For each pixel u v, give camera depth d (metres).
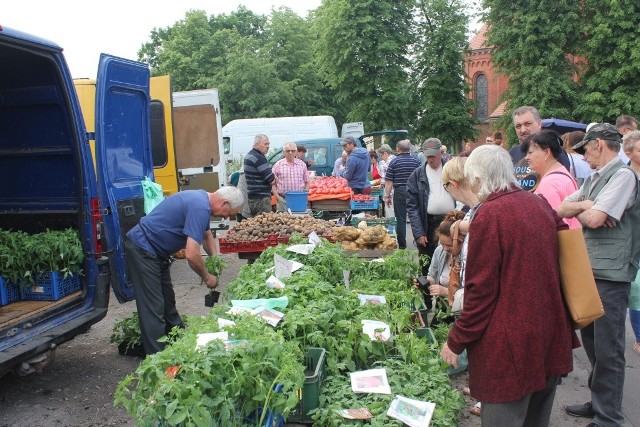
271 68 40.16
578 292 2.68
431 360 3.50
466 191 3.72
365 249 6.64
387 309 4.11
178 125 10.94
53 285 5.21
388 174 8.74
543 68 29.09
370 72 31.17
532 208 2.63
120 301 5.23
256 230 7.07
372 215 10.49
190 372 2.48
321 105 43.47
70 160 5.31
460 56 32.94
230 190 4.94
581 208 3.75
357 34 30.38
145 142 5.72
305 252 5.22
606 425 3.83
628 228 3.73
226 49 44.72
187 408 2.32
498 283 2.59
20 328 4.55
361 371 3.35
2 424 4.23
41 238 5.20
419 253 6.82
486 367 2.61
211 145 10.93
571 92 28.91
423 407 2.95
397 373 3.37
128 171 5.46
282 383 2.57
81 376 5.11
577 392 4.75
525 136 5.01
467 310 2.64
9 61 4.82
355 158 11.72
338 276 5.09
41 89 5.02
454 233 4.45
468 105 34.16
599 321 3.79
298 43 43.66
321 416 2.91
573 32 29.31
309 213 8.80
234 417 2.51
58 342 4.61
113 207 5.15
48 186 5.44
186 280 8.74
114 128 5.25
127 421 4.30
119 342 5.62
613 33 28.52
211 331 3.09
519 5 30.44
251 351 2.69
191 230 4.76
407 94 32.72
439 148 6.49
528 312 2.54
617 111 28.17
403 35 31.38
